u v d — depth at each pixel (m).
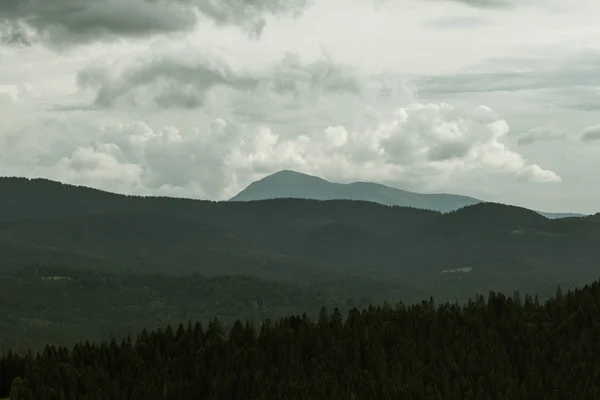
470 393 189.75
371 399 189.38
